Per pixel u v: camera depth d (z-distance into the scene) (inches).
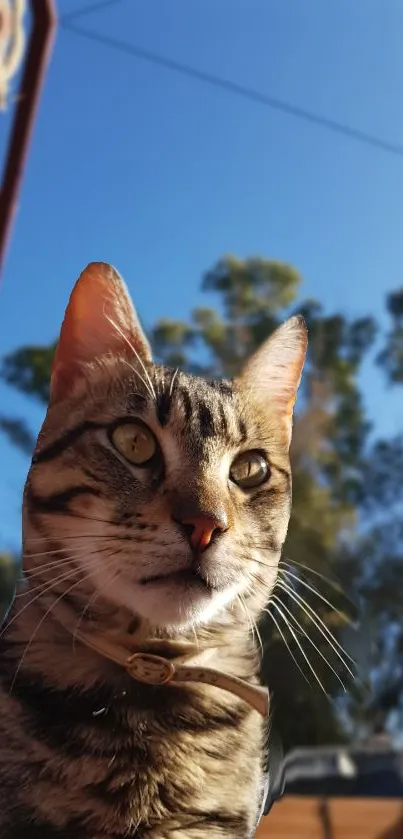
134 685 10.0
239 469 11.5
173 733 9.8
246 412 11.9
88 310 11.3
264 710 9.9
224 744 10.1
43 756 9.2
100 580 10.0
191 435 10.9
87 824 8.9
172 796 9.4
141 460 10.6
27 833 8.8
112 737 9.5
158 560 10.0
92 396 11.0
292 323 12.8
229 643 11.1
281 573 12.1
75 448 10.5
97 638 10.1
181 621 10.2
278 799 13.9
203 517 10.1
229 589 10.5
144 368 11.3
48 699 9.7
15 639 10.4
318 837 16.3
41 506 10.5
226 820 9.6
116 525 10.1
